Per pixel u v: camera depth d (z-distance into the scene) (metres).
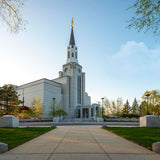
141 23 6.45
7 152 6.42
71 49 71.00
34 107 47.66
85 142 8.65
